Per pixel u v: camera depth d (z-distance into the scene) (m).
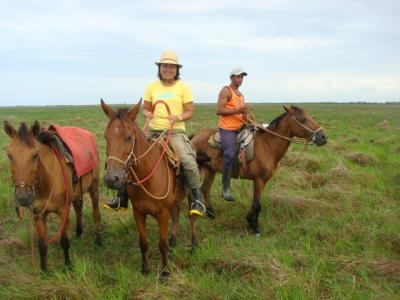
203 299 4.69
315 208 7.67
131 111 4.79
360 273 5.11
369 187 9.47
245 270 5.24
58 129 6.01
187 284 4.88
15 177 4.70
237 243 6.23
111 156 4.48
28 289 4.85
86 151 6.32
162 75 5.57
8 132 4.97
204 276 5.13
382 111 66.75
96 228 6.67
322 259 5.41
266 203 8.12
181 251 6.19
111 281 5.27
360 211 7.64
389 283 4.95
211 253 5.73
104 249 6.48
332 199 8.46
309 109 75.50
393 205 8.14
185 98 5.66
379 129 27.83
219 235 6.85
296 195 8.20
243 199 8.46
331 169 10.42
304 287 4.72
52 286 4.82
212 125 26.23
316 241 6.32
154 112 5.64
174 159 5.40
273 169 7.48
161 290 4.78
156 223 7.41
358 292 4.62
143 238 5.43
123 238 6.80
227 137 7.33
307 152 13.57
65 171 5.56
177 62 5.49
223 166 7.38
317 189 9.09
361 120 40.41
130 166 4.80
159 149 5.33
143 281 5.11
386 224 6.77
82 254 6.29
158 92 5.63
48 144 5.47
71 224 7.38
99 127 24.05
